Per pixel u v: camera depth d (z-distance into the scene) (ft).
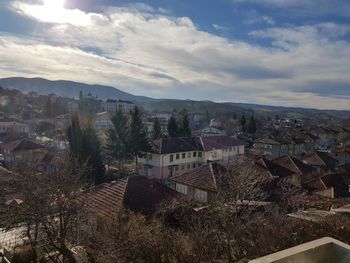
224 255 29.71
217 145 155.22
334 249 14.67
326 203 62.34
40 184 39.73
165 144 140.46
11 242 44.39
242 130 295.28
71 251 36.37
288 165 105.81
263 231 31.96
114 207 48.03
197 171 76.23
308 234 32.37
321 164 139.23
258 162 93.66
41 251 41.63
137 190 53.72
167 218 43.83
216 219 40.22
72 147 115.14
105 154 144.97
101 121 285.02
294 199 57.77
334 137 276.41
